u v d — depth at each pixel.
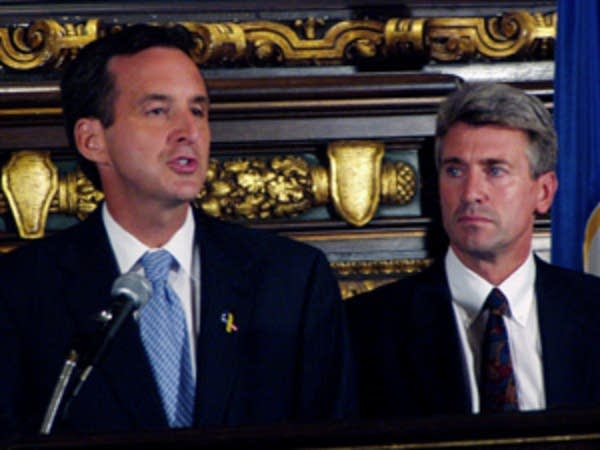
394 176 9.60
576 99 9.02
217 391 6.75
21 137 9.54
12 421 6.76
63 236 7.15
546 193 7.54
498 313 7.42
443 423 5.49
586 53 9.04
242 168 9.59
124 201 6.98
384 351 7.51
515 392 7.31
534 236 9.48
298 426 5.53
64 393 6.69
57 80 9.87
